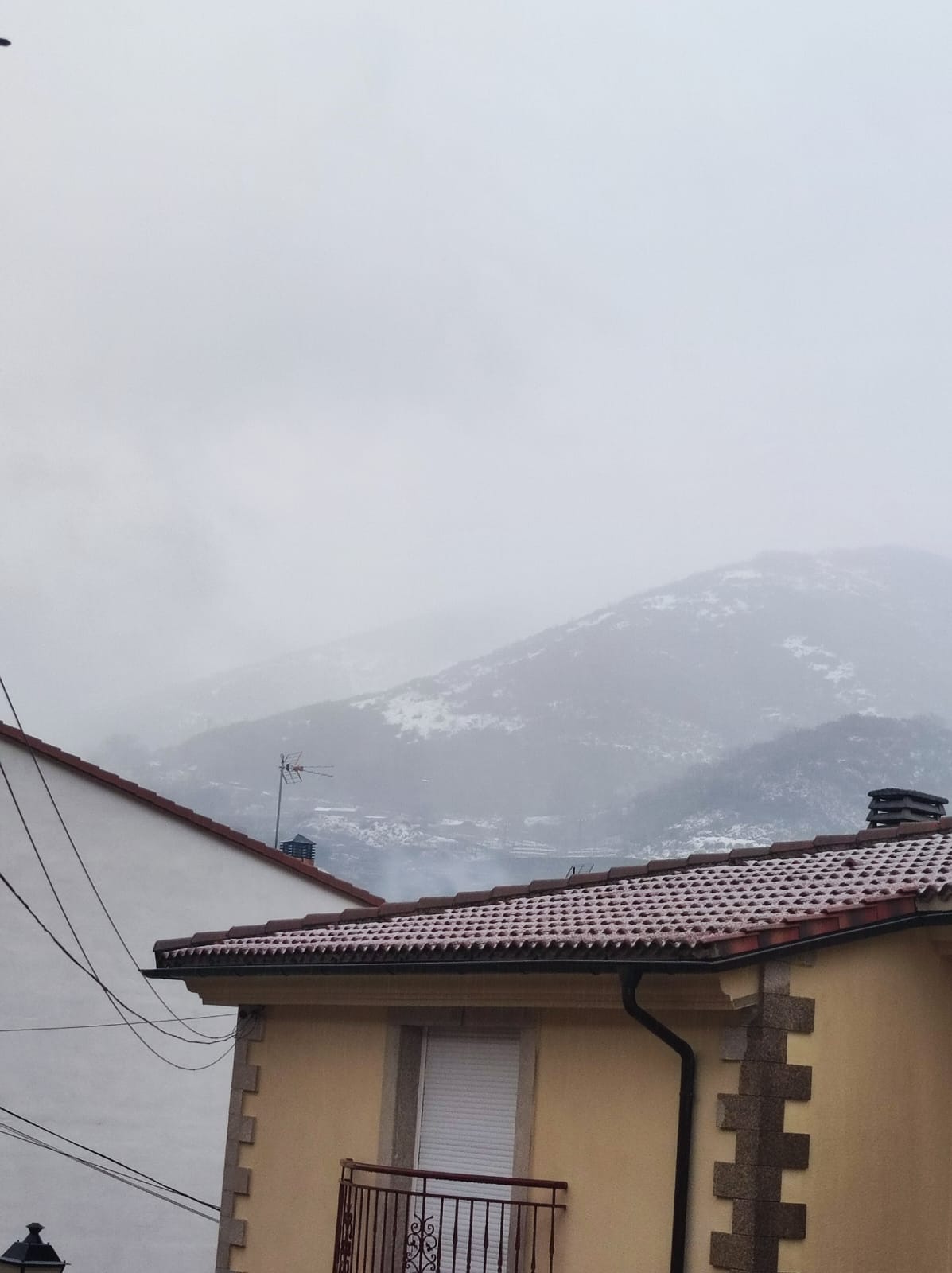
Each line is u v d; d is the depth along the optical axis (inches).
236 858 896.9
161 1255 845.2
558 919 471.8
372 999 509.7
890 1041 421.4
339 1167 512.7
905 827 537.3
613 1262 420.8
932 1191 423.2
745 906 430.0
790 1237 392.2
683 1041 415.5
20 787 851.4
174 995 872.3
